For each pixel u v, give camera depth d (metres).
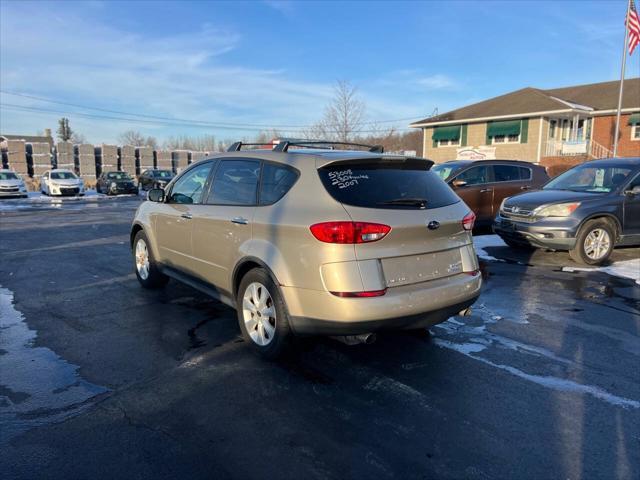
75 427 2.97
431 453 2.72
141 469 2.58
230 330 4.66
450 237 3.84
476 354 4.09
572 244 7.37
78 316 5.09
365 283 3.31
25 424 3.01
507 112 28.27
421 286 3.60
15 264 7.87
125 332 4.61
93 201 24.83
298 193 3.69
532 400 3.31
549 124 27.92
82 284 6.46
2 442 2.81
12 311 5.28
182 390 3.46
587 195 7.57
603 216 7.45
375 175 3.73
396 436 2.88
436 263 3.72
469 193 10.13
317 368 3.82
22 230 12.43
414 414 3.13
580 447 2.78
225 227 4.29
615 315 5.07
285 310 3.66
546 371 3.77
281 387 3.50
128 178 30.80
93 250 9.23
